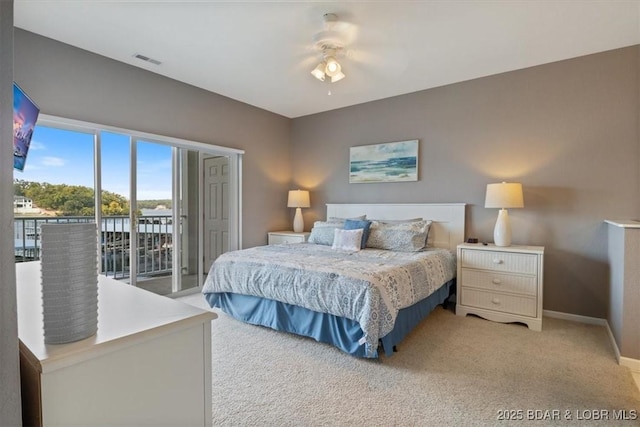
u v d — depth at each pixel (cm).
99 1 226
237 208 449
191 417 96
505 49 292
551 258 322
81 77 296
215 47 291
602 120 298
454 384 196
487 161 356
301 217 484
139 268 349
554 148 320
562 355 235
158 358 88
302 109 479
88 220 308
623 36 270
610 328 272
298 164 515
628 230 220
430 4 226
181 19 247
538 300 285
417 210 395
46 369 69
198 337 97
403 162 411
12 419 62
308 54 304
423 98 396
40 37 272
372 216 430
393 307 222
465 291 320
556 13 236
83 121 296
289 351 238
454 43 280
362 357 229
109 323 89
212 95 408
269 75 354
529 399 181
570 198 312
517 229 338
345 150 464
